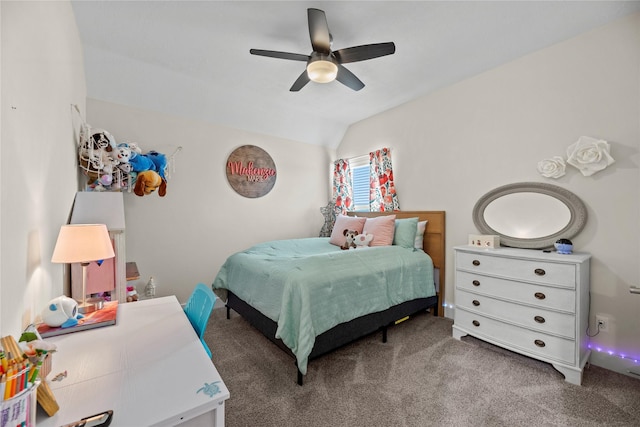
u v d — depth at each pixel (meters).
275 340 1.99
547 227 2.26
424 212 3.16
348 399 1.63
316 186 4.33
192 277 3.17
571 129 2.16
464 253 2.38
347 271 2.13
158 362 0.89
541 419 1.47
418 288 2.67
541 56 2.32
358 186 4.21
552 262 1.88
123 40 2.21
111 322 1.20
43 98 1.17
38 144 1.10
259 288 2.15
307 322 1.73
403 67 2.60
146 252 2.90
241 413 1.52
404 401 1.61
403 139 3.48
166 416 0.65
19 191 0.90
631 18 1.91
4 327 0.78
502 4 1.81
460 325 2.41
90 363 0.88
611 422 1.45
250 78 2.82
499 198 2.54
